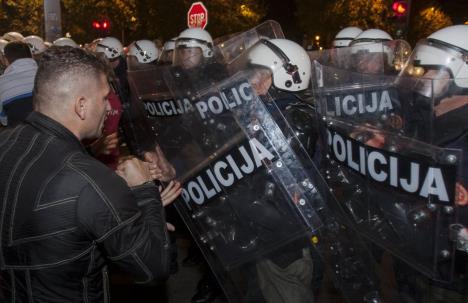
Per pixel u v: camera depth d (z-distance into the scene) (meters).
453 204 1.44
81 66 1.53
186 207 2.26
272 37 3.63
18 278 1.49
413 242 1.57
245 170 1.99
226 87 2.00
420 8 30.12
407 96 1.64
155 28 27.12
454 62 1.91
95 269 1.53
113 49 6.89
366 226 1.72
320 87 1.85
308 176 1.89
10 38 8.14
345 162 1.78
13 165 1.50
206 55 2.72
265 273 2.06
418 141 1.49
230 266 2.13
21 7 23.91
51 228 1.42
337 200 1.83
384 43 4.28
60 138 1.52
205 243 2.21
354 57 4.12
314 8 28.86
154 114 2.92
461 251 1.50
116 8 24.92
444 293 1.59
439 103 1.57
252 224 2.01
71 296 1.49
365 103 1.71
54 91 1.51
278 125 1.95
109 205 1.45
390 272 1.73
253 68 2.35
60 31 14.75
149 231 1.56
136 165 1.74
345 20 27.27
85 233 1.45
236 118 1.98
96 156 2.88
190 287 3.77
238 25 30.20
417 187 1.51
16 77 3.36
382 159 1.61
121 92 3.64
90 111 1.56
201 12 6.88
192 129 2.22
